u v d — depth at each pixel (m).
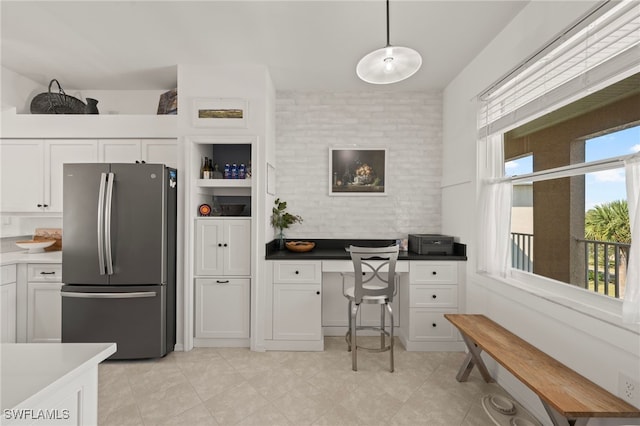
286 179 3.42
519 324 2.07
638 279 1.28
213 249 2.90
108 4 2.04
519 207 2.26
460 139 2.94
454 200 3.08
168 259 2.75
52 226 3.33
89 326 2.62
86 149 3.04
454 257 2.83
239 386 2.24
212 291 2.90
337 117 3.42
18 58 2.76
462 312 2.84
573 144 1.73
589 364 1.52
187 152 2.87
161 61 2.82
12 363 0.87
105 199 2.57
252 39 2.45
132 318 2.62
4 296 2.71
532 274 2.09
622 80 1.43
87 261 2.61
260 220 2.88
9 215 3.14
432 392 2.17
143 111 3.40
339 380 2.33
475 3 1.99
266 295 2.87
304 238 3.42
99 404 2.03
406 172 3.42
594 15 1.52
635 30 1.33
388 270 2.72
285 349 2.85
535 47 1.92
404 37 2.39
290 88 3.37
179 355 2.74
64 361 0.88
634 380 1.30
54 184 3.04
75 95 3.39
